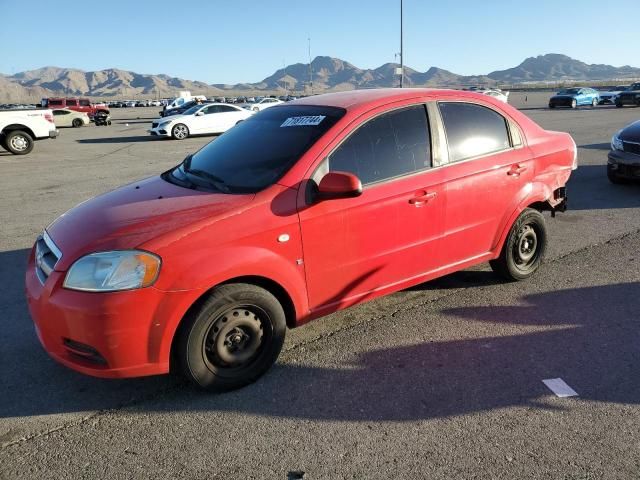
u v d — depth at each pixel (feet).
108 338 8.98
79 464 8.48
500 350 11.69
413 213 12.03
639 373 10.62
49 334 9.61
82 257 9.25
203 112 71.67
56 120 112.16
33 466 8.45
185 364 9.75
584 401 9.75
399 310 13.87
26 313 14.37
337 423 9.34
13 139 53.26
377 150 11.61
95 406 10.08
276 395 10.24
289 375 10.93
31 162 47.19
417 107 12.43
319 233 10.69
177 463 8.45
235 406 9.93
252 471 8.21
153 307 9.09
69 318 9.11
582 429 8.97
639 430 8.90
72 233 10.09
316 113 12.00
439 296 14.66
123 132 89.04
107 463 8.49
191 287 9.26
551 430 8.97
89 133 88.38
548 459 8.28
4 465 8.49
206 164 12.38
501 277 15.40
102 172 39.52
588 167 34.35
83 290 9.06
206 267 9.36
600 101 127.75
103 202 11.44
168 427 9.37
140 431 9.29
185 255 9.27
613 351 11.50
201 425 9.40
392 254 11.98
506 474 7.98
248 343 10.39
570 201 25.64
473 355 11.51
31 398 10.39
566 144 15.84
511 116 14.49
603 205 24.62
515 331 12.54
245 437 9.04
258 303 10.19
